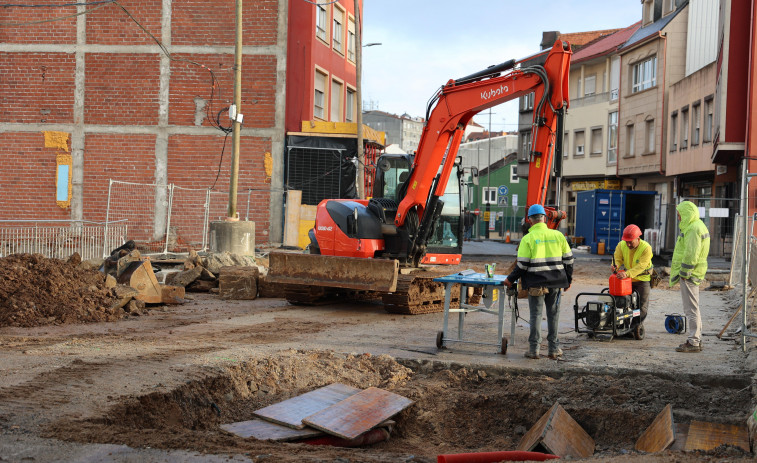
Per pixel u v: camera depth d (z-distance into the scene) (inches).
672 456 201.5
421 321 474.6
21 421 215.3
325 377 313.3
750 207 909.2
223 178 1011.9
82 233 780.0
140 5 1011.3
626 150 1589.6
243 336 393.1
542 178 443.8
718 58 1064.8
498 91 471.8
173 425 247.1
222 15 1007.0
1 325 405.1
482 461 206.4
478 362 335.3
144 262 518.9
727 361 343.9
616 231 1342.3
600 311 398.9
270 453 201.6
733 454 217.3
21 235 795.4
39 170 1024.2
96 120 1020.5
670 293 682.8
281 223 1006.4
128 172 1017.5
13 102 1024.9
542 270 340.8
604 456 227.0
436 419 281.0
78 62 1018.1
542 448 235.9
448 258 555.2
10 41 1021.8
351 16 1232.8
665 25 1439.5
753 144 921.5
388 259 508.1
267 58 1010.1
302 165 1010.1
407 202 517.0
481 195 2664.9
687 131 1268.5
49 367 287.4
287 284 540.1
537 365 330.3
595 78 1771.7
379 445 255.0
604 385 298.8
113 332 396.5
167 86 1012.5
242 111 1014.4
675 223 1214.3
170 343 360.2
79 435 204.4
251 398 291.3
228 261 654.5
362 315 500.7
